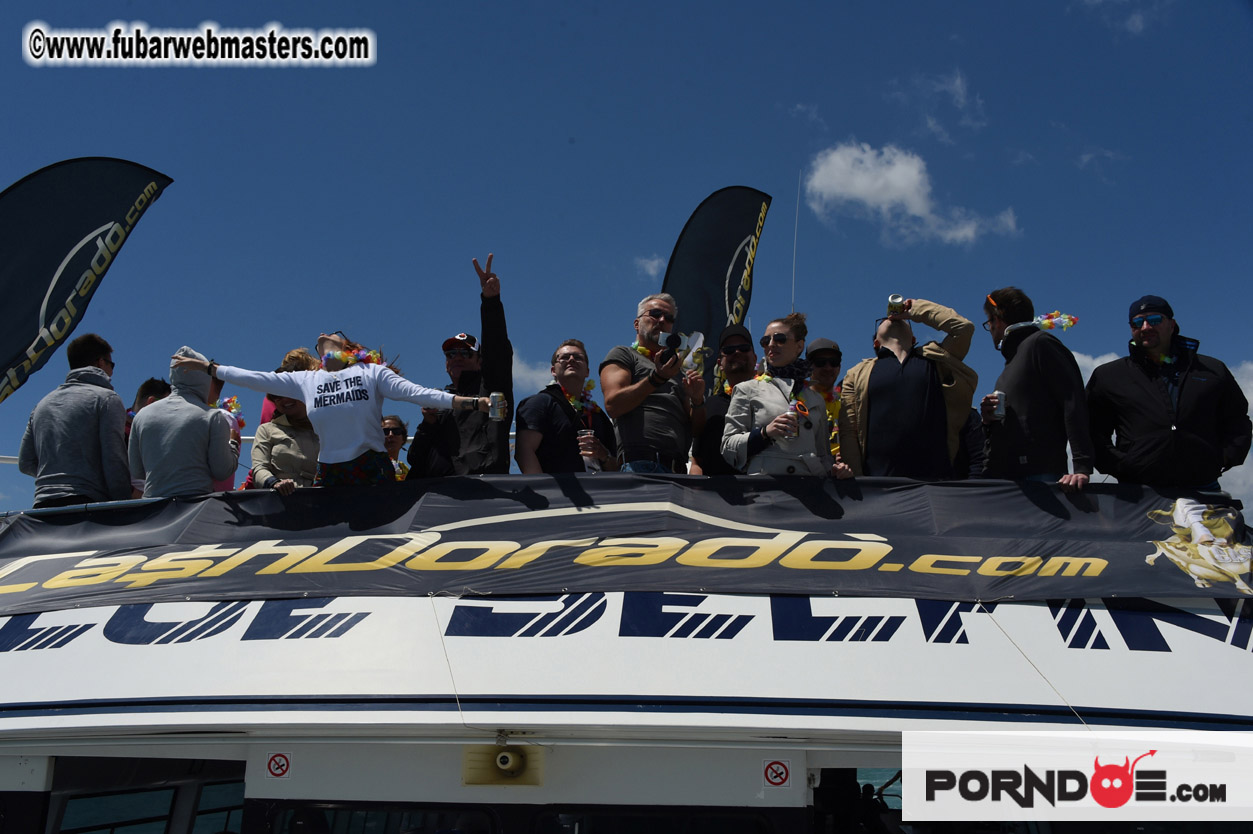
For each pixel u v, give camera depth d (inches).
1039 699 135.3
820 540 161.6
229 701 136.7
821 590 151.9
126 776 179.0
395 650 142.9
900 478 170.9
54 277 251.9
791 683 135.9
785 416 169.8
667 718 130.8
